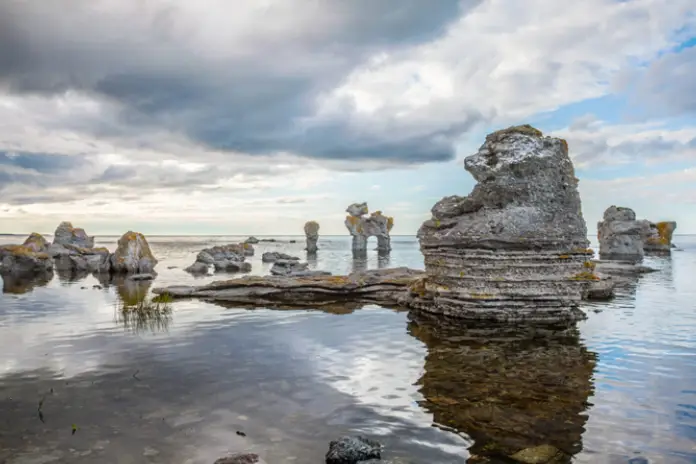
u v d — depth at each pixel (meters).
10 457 7.77
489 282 18.92
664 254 74.94
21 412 9.72
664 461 7.61
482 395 10.66
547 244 18.48
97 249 54.28
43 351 14.52
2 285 33.62
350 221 93.25
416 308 22.05
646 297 25.97
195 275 43.12
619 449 8.01
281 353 14.30
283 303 24.20
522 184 19.22
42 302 24.77
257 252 99.62
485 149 20.56
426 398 10.45
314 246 96.25
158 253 90.19
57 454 7.88
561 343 15.48
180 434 8.64
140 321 19.31
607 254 68.31
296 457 7.77
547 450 7.89
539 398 10.45
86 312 21.55
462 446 8.12
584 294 24.78
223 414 9.55
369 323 18.83
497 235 18.62
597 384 11.39
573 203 19.52
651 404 10.05
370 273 30.67
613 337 16.28
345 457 7.55
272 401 10.27
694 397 10.46
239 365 13.01
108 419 9.34
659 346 15.03
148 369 12.65
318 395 10.65
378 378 11.88
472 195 20.50
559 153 19.67
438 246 20.31
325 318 19.97
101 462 7.61
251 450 8.02
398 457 7.72
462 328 17.80
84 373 12.31
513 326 18.06
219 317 20.22
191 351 14.50
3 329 17.75
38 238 57.81
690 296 26.36
